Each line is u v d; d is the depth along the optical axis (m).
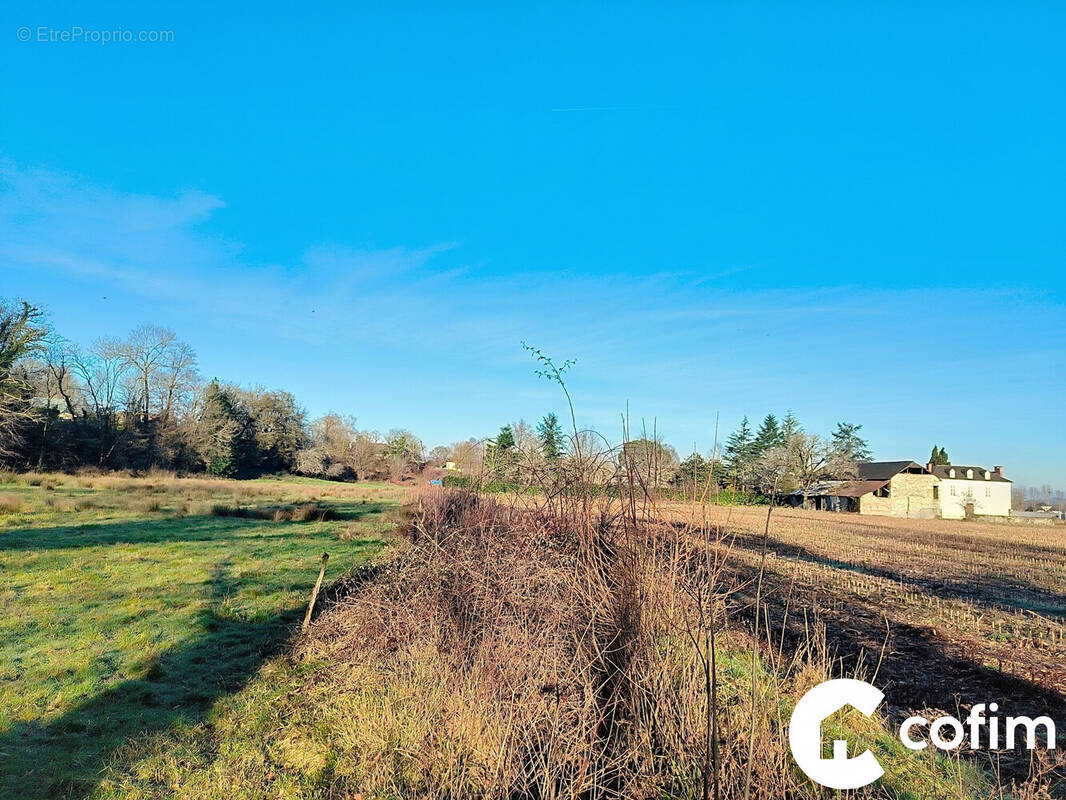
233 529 22.52
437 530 9.17
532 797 5.08
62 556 15.65
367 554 17.47
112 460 56.00
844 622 10.86
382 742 5.95
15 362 46.72
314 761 5.95
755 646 5.38
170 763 5.93
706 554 5.46
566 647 6.02
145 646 9.20
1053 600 13.76
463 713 5.78
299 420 75.94
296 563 16.03
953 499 68.94
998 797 5.17
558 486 7.45
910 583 15.72
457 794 5.17
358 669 7.89
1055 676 8.16
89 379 57.28
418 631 7.59
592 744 5.14
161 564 15.28
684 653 5.32
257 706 7.23
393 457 74.00
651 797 4.86
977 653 9.12
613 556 6.05
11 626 9.86
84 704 7.20
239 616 10.93
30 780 5.55
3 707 7.03
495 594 6.86
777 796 4.71
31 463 48.88
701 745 4.86
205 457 62.25
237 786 5.54
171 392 62.12
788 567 16.36
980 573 17.91
